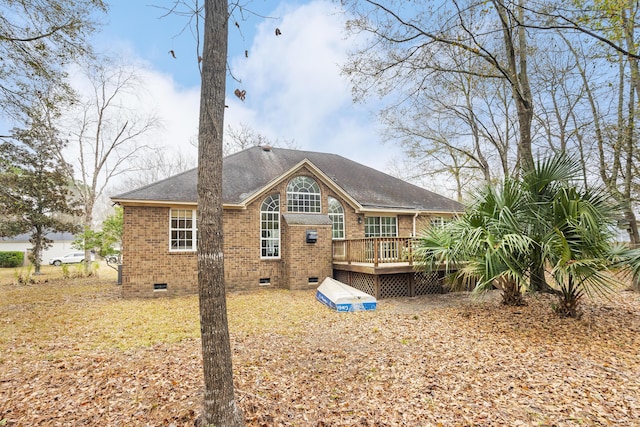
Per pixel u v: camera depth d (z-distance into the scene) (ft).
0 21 25.45
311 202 48.44
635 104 40.47
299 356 18.54
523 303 27.61
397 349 19.40
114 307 33.09
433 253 28.96
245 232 44.24
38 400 13.48
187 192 42.09
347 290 33.17
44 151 60.95
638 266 20.06
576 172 23.20
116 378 15.53
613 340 19.02
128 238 38.68
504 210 23.22
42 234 68.13
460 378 15.25
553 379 14.69
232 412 11.03
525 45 34.45
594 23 25.18
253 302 35.09
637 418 11.46
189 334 23.13
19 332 23.91
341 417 12.33
